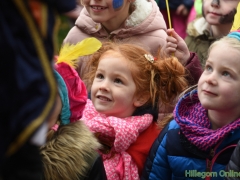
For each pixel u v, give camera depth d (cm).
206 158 197
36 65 97
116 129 215
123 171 219
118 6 266
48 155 186
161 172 211
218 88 191
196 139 196
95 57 239
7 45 94
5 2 97
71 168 187
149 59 230
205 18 344
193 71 258
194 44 355
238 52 192
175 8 422
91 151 194
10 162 98
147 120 226
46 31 101
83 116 228
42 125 97
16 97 95
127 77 224
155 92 229
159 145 212
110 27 279
